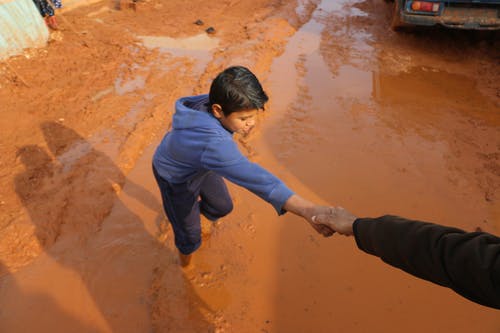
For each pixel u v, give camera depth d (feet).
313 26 25.29
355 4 29.66
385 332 8.29
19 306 8.77
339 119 15.37
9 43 19.16
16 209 11.11
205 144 6.07
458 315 8.59
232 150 5.96
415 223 4.16
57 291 9.08
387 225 4.33
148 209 11.32
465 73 19.15
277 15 26.58
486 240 3.53
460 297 8.96
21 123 15.08
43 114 15.69
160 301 8.87
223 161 5.97
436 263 3.75
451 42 22.25
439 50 21.56
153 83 18.11
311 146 13.87
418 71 19.34
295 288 9.19
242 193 11.86
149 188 12.08
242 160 5.96
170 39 23.61
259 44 21.81
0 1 18.88
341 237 10.44
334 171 12.71
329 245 10.22
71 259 9.83
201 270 9.59
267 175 5.94
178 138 6.45
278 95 16.96
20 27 19.74
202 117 6.13
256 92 5.74
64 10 27.99
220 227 10.71
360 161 13.14
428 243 3.86
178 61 20.51
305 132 14.58
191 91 17.39
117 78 18.66
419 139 14.19
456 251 3.58
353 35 23.79
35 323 8.45
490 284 3.29
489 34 22.54
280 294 9.07
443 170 12.68
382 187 12.05
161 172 7.43
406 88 17.70
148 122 15.03
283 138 14.28
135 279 9.37
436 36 23.00
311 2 30.07
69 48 21.44
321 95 17.04
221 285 9.25
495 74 18.83
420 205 11.39
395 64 19.99
